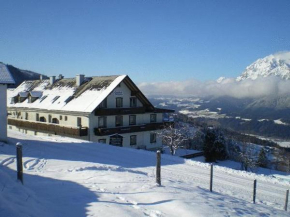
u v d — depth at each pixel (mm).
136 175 12688
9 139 25109
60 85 43500
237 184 17281
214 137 41469
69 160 17328
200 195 9844
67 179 10719
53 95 41312
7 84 22672
